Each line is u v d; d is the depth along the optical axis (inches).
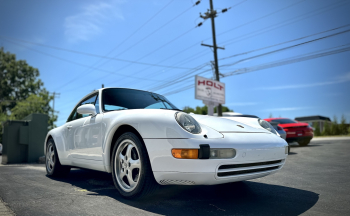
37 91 1672.0
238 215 83.7
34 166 234.5
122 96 134.8
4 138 285.4
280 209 90.1
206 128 95.7
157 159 90.0
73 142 139.8
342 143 395.2
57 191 116.5
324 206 93.4
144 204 95.0
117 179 105.2
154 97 146.1
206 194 110.0
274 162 104.9
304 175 152.0
